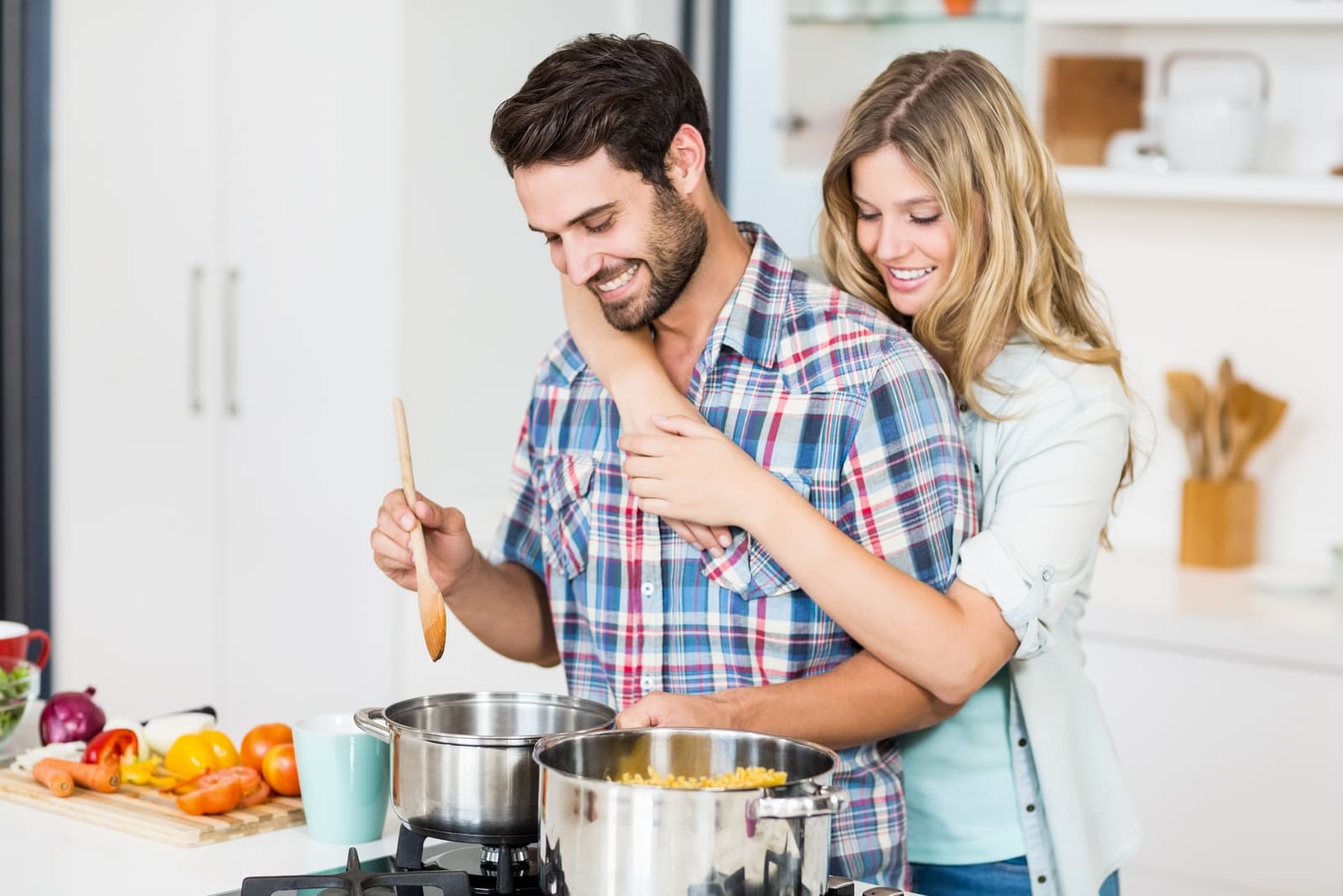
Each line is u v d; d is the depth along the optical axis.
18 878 1.34
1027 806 1.63
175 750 1.60
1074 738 1.69
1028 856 1.63
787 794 1.10
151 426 3.36
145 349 3.35
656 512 1.41
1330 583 2.69
